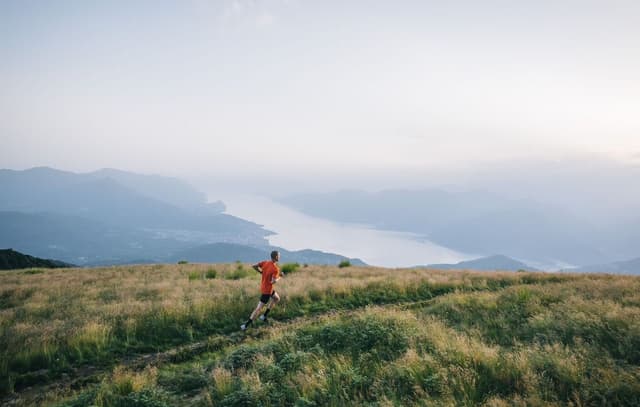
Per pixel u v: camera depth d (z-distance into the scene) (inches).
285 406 228.1
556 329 323.9
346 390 233.9
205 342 397.7
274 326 440.8
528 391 207.3
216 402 240.5
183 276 897.5
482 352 263.4
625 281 566.9
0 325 447.2
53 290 705.0
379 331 330.0
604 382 209.0
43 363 343.6
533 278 740.0
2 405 276.8
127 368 335.3
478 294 534.9
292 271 932.0
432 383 224.2
